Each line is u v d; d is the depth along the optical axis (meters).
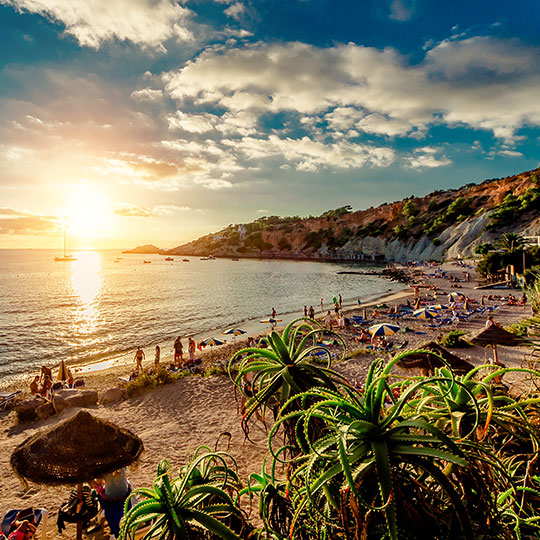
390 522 1.17
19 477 4.68
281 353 2.18
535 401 1.62
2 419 13.48
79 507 5.68
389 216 167.25
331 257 170.38
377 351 19.55
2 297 60.28
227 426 11.62
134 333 34.12
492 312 30.91
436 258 110.50
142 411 13.36
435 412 1.67
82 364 24.92
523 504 1.48
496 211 98.31
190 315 42.75
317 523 1.54
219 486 1.96
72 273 116.44
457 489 1.44
